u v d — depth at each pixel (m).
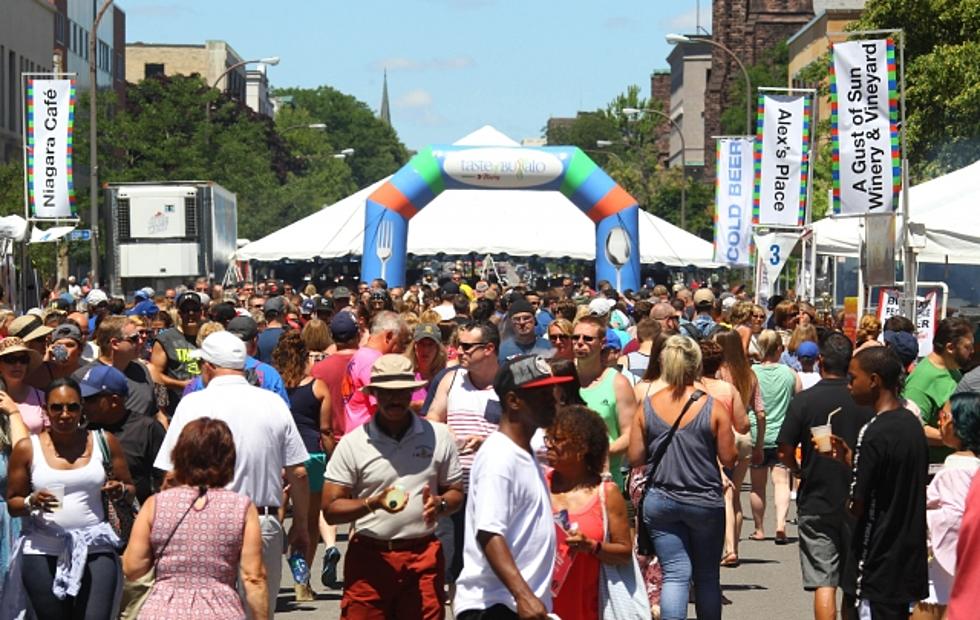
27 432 17.72
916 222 42.12
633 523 18.97
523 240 77.12
